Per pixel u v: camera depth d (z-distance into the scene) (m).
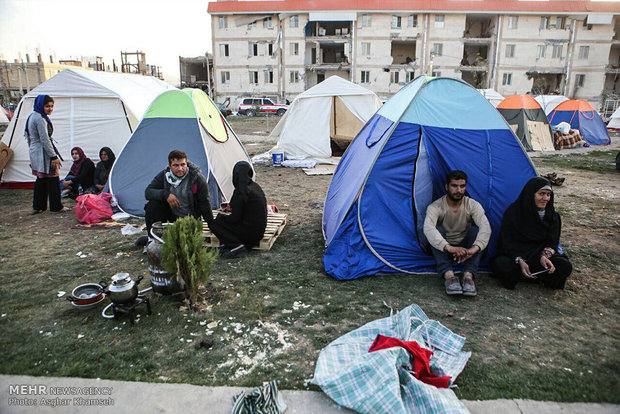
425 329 3.04
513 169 4.44
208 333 3.17
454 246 4.17
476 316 3.48
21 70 46.84
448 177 4.00
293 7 38.00
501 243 4.11
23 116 7.95
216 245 4.96
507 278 4.00
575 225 6.16
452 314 3.49
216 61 40.41
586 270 4.48
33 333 3.14
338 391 2.45
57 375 2.67
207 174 6.32
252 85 40.53
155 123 6.48
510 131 4.46
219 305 3.60
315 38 39.00
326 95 11.73
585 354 2.98
